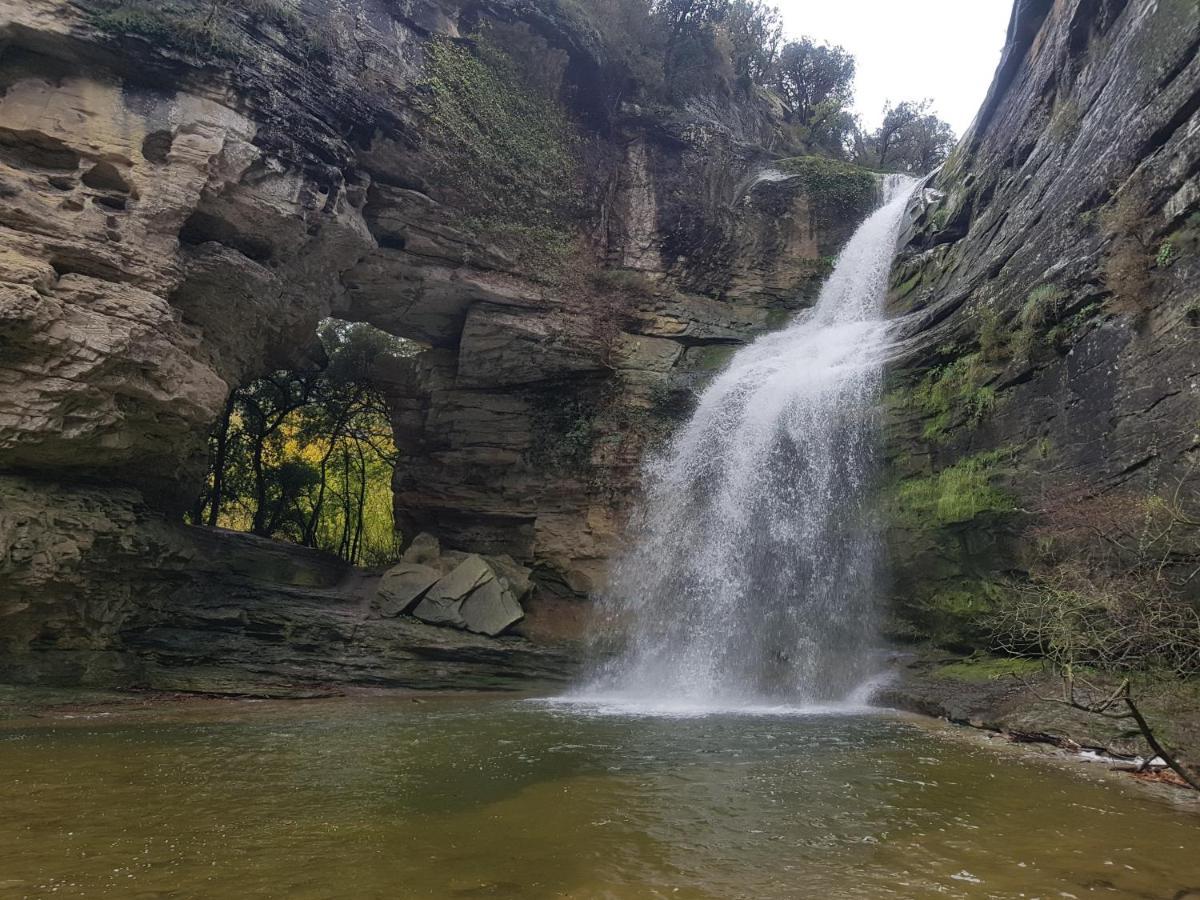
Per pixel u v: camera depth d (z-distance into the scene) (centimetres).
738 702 1372
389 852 441
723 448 1862
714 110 2670
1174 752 702
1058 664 971
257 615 1548
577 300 2036
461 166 1858
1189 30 988
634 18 2452
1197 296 888
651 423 1988
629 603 1823
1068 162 1258
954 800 587
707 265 2269
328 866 413
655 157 2320
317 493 3472
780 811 550
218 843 453
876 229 2217
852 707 1255
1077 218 1160
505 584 1797
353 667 1539
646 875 411
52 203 1200
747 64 3000
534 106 2048
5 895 360
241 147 1395
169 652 1420
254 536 1938
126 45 1296
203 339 1469
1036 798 594
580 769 693
